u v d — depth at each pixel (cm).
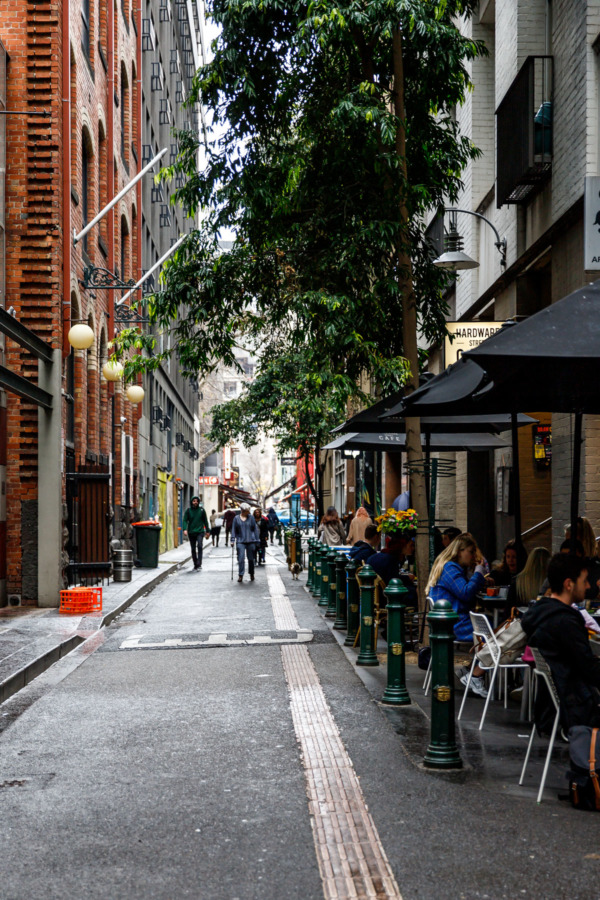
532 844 511
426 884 459
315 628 1423
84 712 858
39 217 1716
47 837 534
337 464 4209
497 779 636
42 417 1695
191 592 2158
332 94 1263
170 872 480
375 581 1116
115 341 1302
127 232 2992
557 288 1311
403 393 1198
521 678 909
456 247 1435
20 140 1722
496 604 934
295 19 1203
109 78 2475
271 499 13562
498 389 794
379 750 714
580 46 1191
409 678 1012
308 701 891
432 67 1238
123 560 2233
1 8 1722
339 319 1201
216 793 612
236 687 965
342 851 504
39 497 1691
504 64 1548
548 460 1505
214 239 1308
